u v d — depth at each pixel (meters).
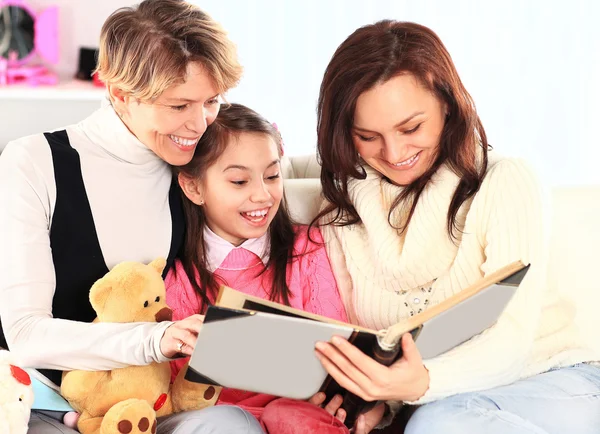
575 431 1.38
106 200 1.45
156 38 1.33
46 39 2.71
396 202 1.53
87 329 1.32
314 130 2.85
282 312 1.21
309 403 1.40
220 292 1.21
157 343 1.28
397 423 1.58
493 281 1.21
